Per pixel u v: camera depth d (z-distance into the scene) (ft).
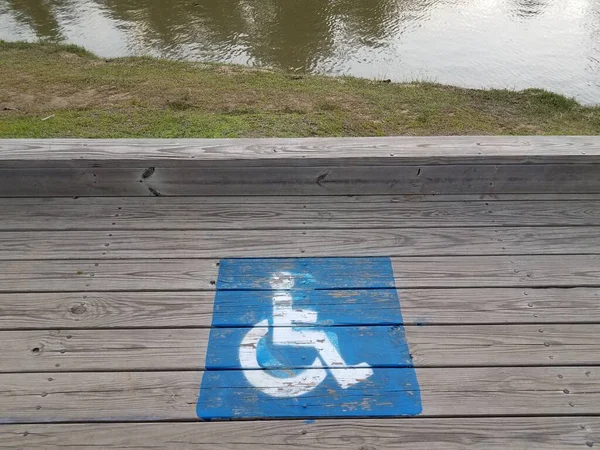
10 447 5.08
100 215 7.93
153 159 7.81
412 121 17.83
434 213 8.02
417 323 6.36
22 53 25.36
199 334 6.21
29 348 6.03
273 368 5.84
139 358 5.93
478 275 6.98
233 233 7.63
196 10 33.94
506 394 5.57
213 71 23.16
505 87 22.90
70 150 7.97
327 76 23.06
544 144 8.12
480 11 34.32
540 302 6.62
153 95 19.71
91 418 5.33
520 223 7.82
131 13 33.71
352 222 7.85
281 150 8.02
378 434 5.21
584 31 30.76
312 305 6.59
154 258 7.22
